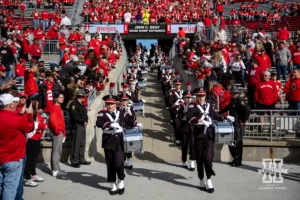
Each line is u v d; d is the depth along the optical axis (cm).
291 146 1208
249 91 1482
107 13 3569
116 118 930
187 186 995
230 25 3334
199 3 3981
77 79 1332
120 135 928
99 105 1382
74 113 1120
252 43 2117
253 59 1648
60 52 2248
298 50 1902
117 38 2891
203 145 948
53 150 1060
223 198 916
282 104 1428
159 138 1419
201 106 960
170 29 3456
